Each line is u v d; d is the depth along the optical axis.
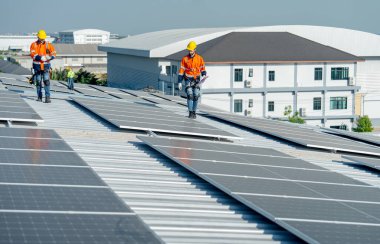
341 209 9.14
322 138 19.53
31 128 14.05
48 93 21.00
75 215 7.39
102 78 138.88
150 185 10.69
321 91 78.12
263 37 84.25
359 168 15.34
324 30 90.19
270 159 13.31
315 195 9.91
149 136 14.63
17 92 24.11
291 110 76.69
